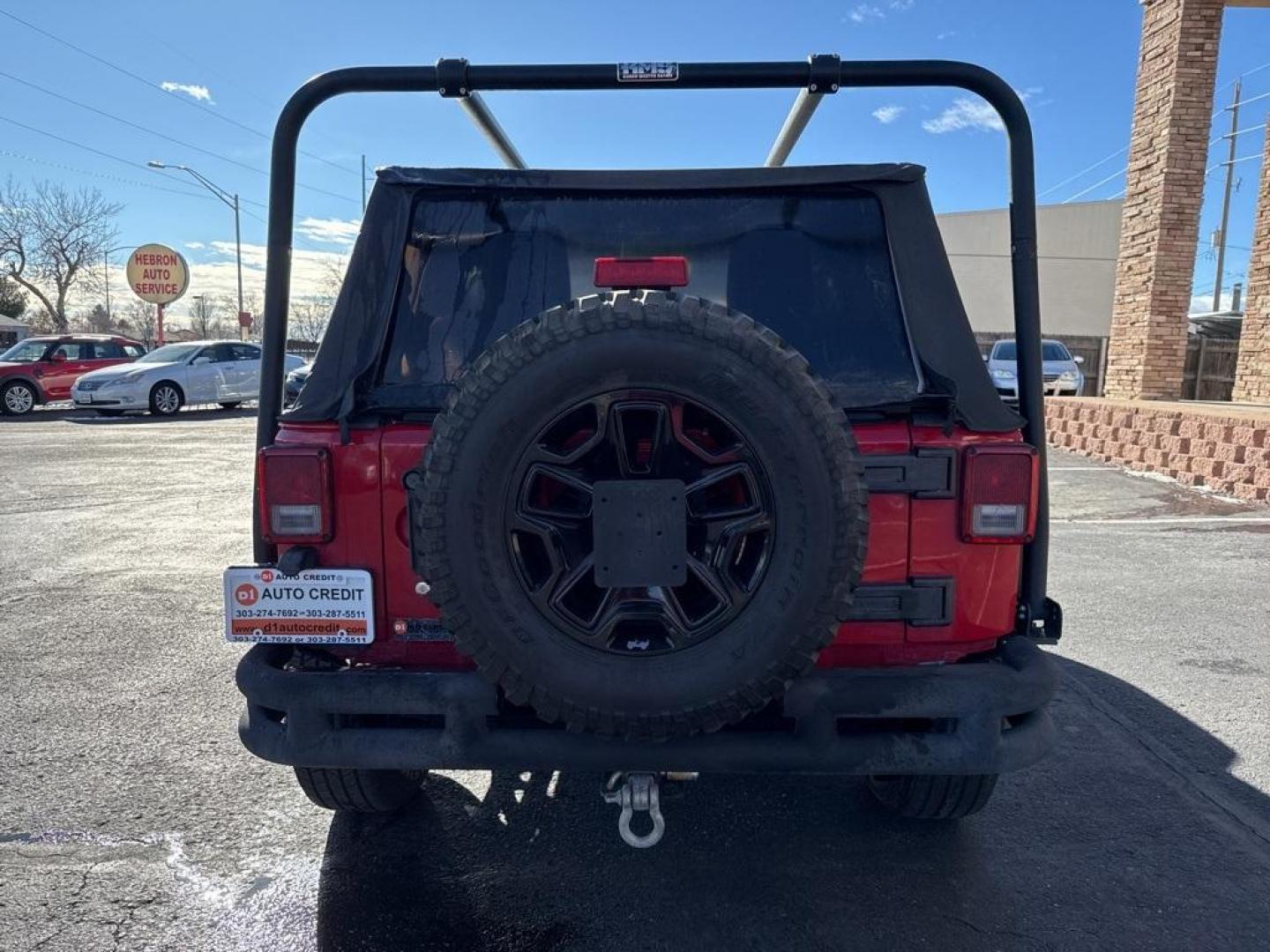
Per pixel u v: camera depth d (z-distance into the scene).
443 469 2.11
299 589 2.49
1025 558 2.62
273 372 2.74
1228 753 3.82
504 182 2.67
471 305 2.71
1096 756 3.78
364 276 2.63
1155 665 4.84
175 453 13.41
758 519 2.14
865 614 2.46
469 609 2.14
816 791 3.50
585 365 2.11
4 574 6.65
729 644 2.14
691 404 2.16
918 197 2.64
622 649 2.21
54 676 4.62
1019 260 2.72
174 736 3.93
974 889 2.83
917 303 2.60
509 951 2.54
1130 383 15.45
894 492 2.44
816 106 3.70
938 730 2.42
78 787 3.47
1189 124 14.38
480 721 2.36
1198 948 2.55
